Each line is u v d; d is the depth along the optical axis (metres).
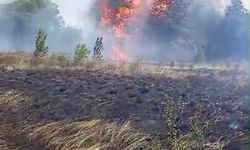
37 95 9.42
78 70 13.20
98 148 6.57
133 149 6.53
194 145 6.34
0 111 8.57
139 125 7.43
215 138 6.78
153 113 8.19
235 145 6.49
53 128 7.42
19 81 10.71
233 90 11.12
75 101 8.95
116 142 6.78
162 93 9.87
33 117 8.17
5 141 7.04
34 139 7.25
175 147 6.03
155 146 6.34
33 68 13.30
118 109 8.43
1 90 9.60
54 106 8.70
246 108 8.66
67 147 6.73
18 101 8.97
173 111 6.60
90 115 8.03
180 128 7.20
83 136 6.98
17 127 7.75
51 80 10.94
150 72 14.37
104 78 11.57
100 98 9.18
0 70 12.52
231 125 7.36
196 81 12.89
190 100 9.29
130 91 9.94
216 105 8.90
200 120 7.62
